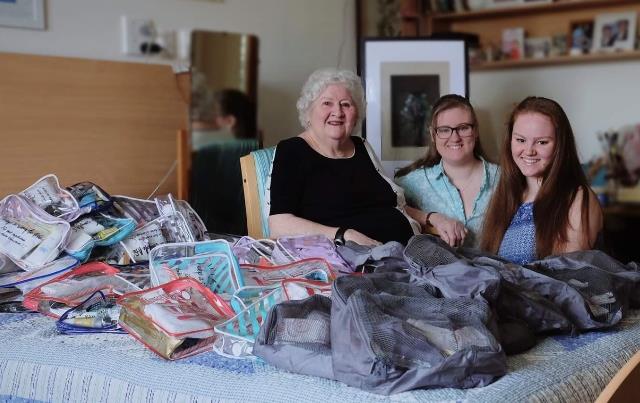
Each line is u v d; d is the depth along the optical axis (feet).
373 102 10.39
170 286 4.84
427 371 3.65
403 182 9.27
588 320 4.74
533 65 14.57
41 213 5.89
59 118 8.69
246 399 3.81
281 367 4.02
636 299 5.37
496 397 3.64
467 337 3.90
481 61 14.55
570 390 3.95
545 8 13.93
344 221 8.21
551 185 6.69
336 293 4.06
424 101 10.43
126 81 9.20
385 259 5.49
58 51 9.45
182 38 10.71
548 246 6.63
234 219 10.75
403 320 3.92
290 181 8.17
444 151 8.84
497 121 14.80
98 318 4.86
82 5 9.64
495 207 7.05
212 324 4.48
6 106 8.30
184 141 9.54
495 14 14.43
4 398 4.60
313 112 8.39
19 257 5.60
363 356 3.70
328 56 12.89
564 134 6.68
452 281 4.44
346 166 8.43
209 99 10.95
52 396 4.42
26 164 8.46
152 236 6.21
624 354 4.50
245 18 11.48
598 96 14.11
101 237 5.94
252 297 4.79
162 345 4.30
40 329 4.98
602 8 13.79
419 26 14.37
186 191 9.63
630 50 13.34
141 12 10.25
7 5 8.90
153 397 4.04
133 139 9.30
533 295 4.67
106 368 4.31
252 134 11.43
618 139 13.79
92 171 8.97
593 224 6.64
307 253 5.89
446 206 8.98
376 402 3.59
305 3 12.38
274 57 11.93
